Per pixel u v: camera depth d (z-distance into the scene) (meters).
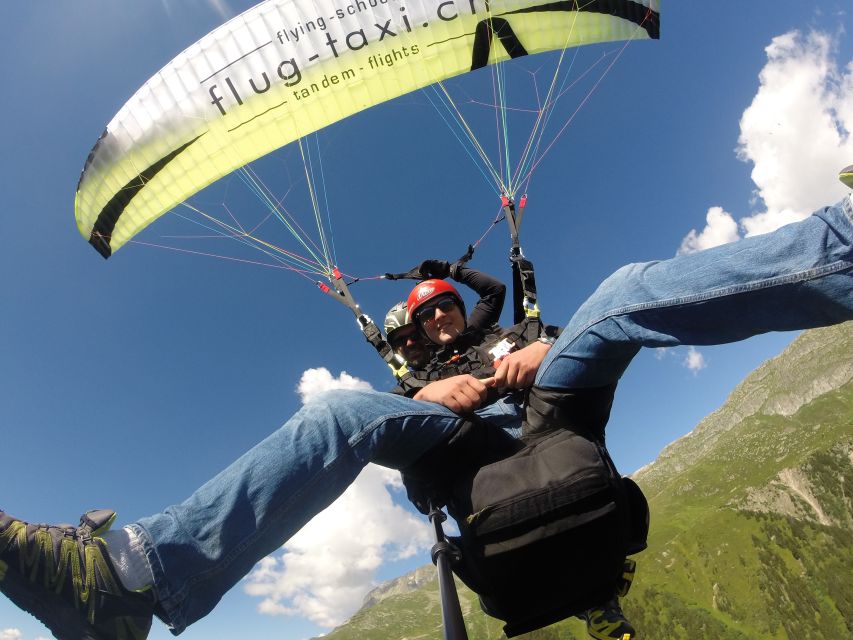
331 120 8.94
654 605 158.25
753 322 2.38
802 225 2.26
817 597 143.75
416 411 3.10
